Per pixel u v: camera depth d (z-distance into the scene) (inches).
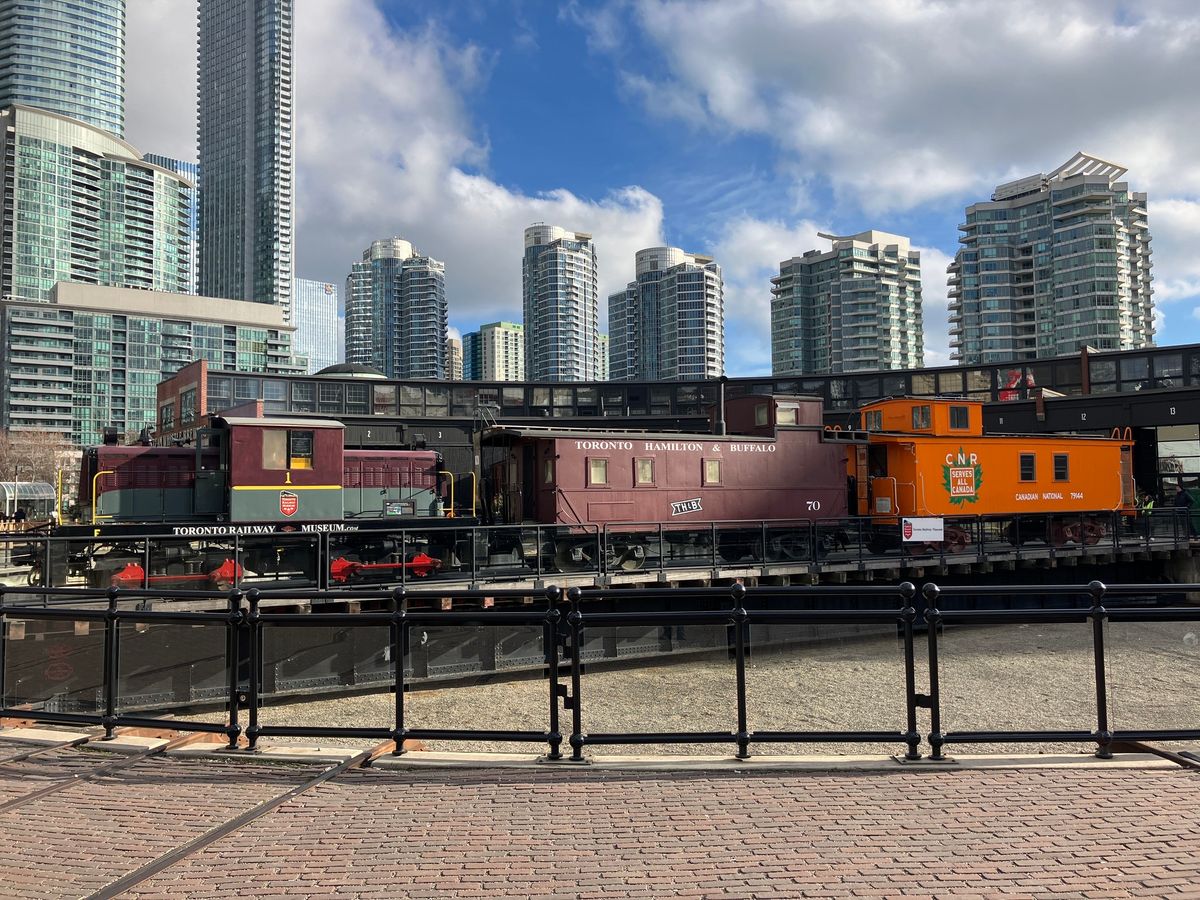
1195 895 155.3
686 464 813.9
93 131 7313.0
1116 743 254.8
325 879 167.6
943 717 307.0
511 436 800.3
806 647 281.1
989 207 6053.2
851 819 195.3
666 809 203.6
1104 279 5565.9
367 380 1551.4
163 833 194.2
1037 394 1476.4
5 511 1683.1
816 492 883.4
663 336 7121.1
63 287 5231.3
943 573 858.1
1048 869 167.0
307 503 690.2
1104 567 1014.4
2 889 166.7
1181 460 1247.5
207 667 305.3
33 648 307.6
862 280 6161.4
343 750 256.8
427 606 599.8
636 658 292.7
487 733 249.1
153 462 685.3
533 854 177.8
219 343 5497.1
